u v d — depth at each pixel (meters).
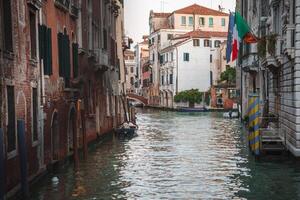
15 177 11.52
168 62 65.50
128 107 37.56
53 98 15.55
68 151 17.72
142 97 79.31
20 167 11.11
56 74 16.05
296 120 16.81
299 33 16.92
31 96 13.14
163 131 32.50
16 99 11.75
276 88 23.08
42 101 14.12
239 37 22.38
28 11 13.02
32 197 12.59
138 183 14.62
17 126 11.00
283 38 19.55
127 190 13.66
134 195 13.09
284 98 19.66
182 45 62.88
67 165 17.44
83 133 18.61
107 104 28.42
